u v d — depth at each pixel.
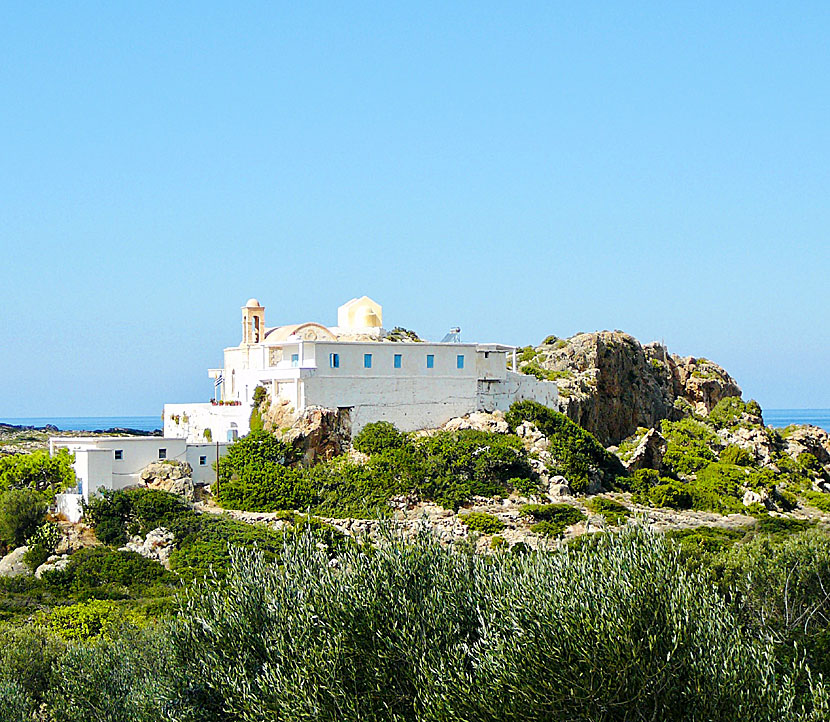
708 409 171.12
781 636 52.06
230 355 128.62
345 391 114.88
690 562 62.62
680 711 34.00
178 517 93.00
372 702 37.62
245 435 110.50
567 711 33.91
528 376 128.50
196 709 41.75
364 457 109.75
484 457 108.12
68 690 49.03
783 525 105.62
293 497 101.75
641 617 35.25
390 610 39.88
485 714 34.59
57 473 99.75
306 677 38.22
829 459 149.75
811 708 36.88
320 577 43.16
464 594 41.19
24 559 86.69
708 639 35.53
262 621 42.75
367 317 139.25
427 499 103.56
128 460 101.38
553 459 113.56
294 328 128.50
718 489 118.81
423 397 119.56
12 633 56.16
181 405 125.56
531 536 95.75
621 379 152.00
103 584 81.81
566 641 34.59
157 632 53.38
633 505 112.31
